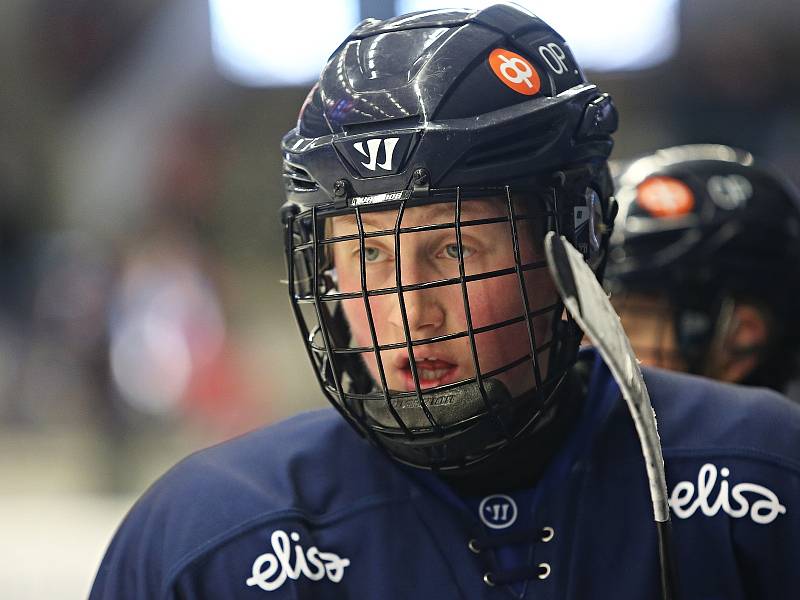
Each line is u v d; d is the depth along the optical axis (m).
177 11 21.55
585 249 4.04
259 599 3.82
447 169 3.69
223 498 4.00
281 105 21.20
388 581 3.89
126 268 17.48
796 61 18.75
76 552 12.77
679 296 5.64
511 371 3.87
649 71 19.05
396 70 3.90
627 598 3.85
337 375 3.88
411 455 3.89
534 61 4.03
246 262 21.06
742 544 3.95
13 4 22.58
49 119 22.72
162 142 21.66
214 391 16.78
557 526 3.97
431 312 3.74
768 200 5.89
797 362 5.97
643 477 4.04
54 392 16.86
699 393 4.33
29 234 21.89
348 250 3.88
